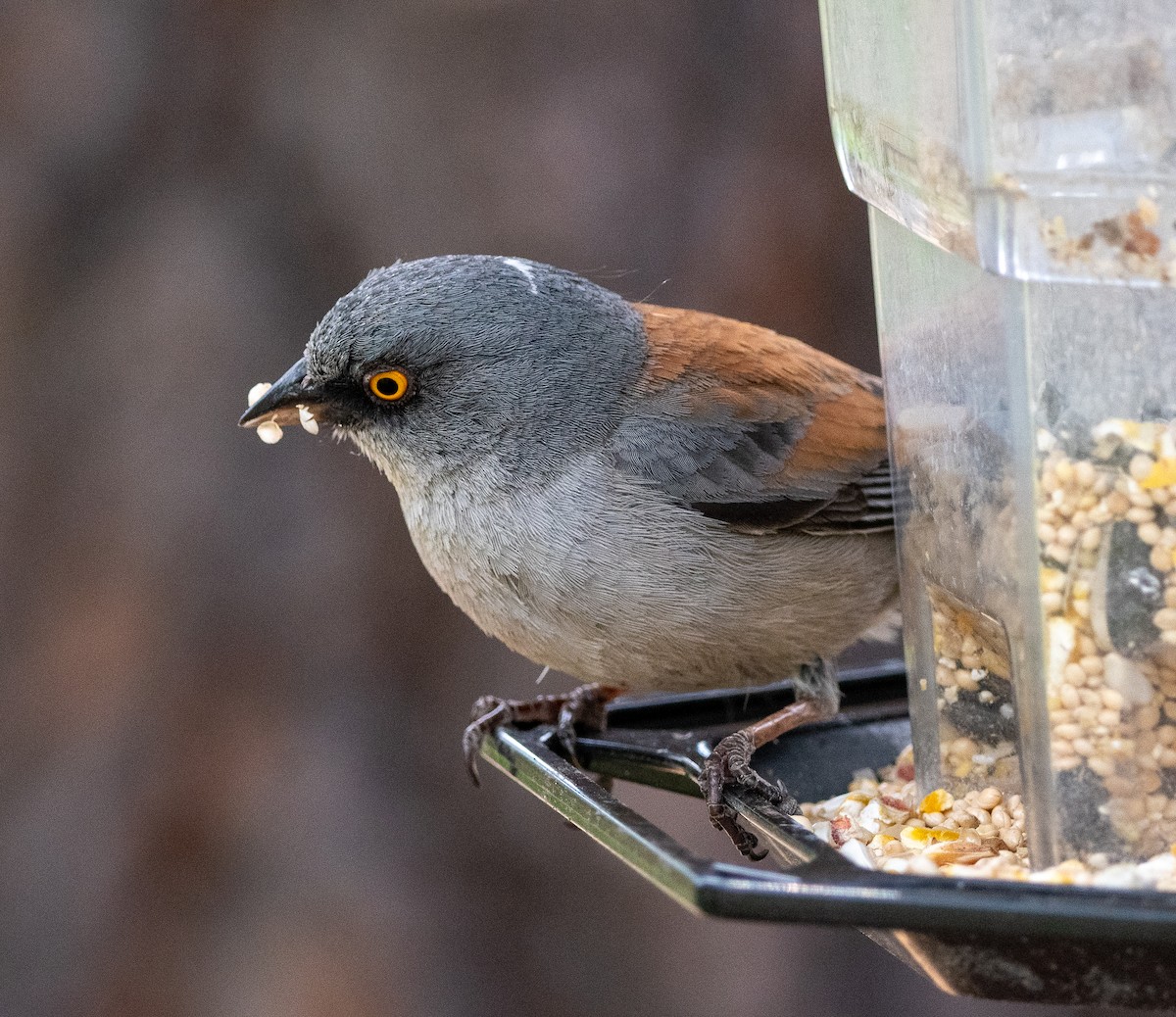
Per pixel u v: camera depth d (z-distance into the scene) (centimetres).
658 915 1305
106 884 1234
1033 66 542
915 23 595
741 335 865
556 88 1281
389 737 1278
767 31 1284
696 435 816
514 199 1274
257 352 1266
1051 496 583
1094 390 575
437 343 820
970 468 635
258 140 1284
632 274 1277
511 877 1284
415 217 1273
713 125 1289
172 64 1289
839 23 675
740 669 837
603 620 816
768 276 1284
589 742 846
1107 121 541
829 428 827
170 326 1266
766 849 752
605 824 615
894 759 808
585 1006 1276
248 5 1284
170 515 1259
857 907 520
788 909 521
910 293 677
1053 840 597
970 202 558
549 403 819
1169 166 539
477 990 1263
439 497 835
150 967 1229
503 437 820
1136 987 563
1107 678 587
